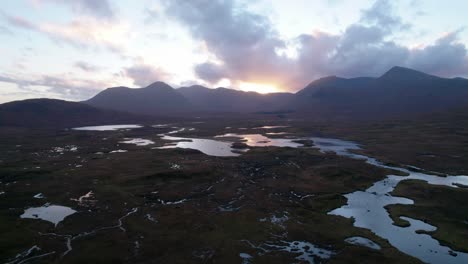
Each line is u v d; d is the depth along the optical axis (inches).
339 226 2065.7
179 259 1632.6
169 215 2263.8
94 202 2532.0
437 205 2460.6
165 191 2832.2
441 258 1644.9
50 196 2672.2
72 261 1609.3
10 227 2018.9
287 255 1673.2
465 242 1820.9
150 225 2080.5
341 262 1600.6
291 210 2379.4
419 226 2075.5
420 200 2596.0
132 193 2763.3
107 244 1800.0
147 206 2453.2
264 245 1800.0
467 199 2591.0
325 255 1679.4
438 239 1868.8
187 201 2588.6
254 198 2672.2
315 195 2765.7
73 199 2598.4
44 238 1872.5
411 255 1679.4
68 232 1963.6
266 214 2295.8
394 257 1643.7
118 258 1643.7
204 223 2117.4
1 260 1606.8
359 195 2765.7
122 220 2165.4
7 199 2576.3
